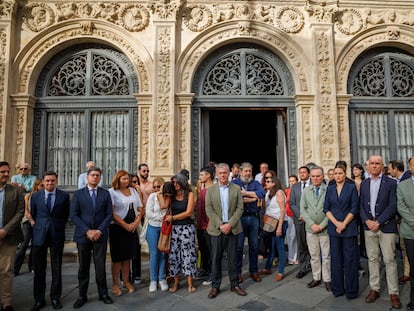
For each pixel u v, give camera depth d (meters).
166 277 4.74
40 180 5.36
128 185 4.52
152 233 4.44
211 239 4.27
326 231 4.36
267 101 7.55
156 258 4.41
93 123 7.55
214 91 7.56
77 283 4.75
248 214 4.75
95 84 7.54
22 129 7.10
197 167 7.33
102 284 4.03
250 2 7.56
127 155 7.44
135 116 7.43
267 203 5.07
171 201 4.40
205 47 7.47
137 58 7.39
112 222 4.33
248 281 4.69
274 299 4.02
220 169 4.31
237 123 12.45
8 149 6.96
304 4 7.62
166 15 7.33
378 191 3.93
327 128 7.27
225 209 4.27
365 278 4.76
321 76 7.39
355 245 4.03
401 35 7.74
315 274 4.43
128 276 4.39
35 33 7.34
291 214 5.65
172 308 3.80
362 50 7.63
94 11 7.41
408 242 3.69
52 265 3.97
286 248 6.22
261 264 5.62
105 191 4.17
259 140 12.79
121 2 7.44
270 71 7.74
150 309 3.79
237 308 3.78
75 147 7.46
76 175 7.39
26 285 4.73
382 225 3.85
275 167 12.27
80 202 4.07
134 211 4.44
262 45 7.70
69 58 7.59
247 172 4.98
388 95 7.75
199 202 4.84
